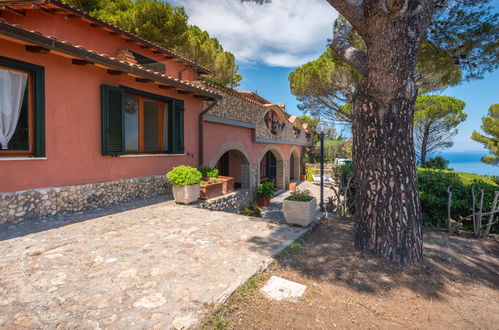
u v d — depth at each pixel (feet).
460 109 67.15
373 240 12.64
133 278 9.41
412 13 11.28
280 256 12.32
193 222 16.58
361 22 12.00
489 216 17.28
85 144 18.74
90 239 12.94
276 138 55.16
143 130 24.50
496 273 12.00
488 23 19.11
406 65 11.52
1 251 11.21
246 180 43.88
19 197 15.03
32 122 16.01
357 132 13.20
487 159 86.17
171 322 7.18
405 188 12.09
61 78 17.21
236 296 8.72
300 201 17.02
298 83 47.09
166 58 35.29
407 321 8.32
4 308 7.52
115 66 17.78
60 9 20.89
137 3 44.09
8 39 13.26
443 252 13.87
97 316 7.33
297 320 8.00
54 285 8.76
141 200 22.34
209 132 33.22
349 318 8.30
